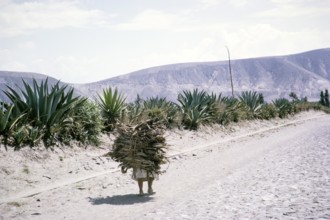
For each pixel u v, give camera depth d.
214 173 11.57
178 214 6.45
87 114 15.98
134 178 9.36
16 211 8.39
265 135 25.61
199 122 24.94
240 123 31.34
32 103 14.24
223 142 21.81
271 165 11.16
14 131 12.96
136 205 8.18
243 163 12.88
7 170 11.33
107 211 7.86
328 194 6.62
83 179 11.66
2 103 13.60
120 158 9.52
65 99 15.21
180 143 20.62
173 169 13.44
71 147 14.73
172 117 22.91
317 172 8.97
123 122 10.08
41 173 11.99
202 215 6.18
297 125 34.38
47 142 13.87
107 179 11.71
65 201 9.20
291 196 6.85
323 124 32.97
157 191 9.74
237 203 6.80
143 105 23.30
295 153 13.30
